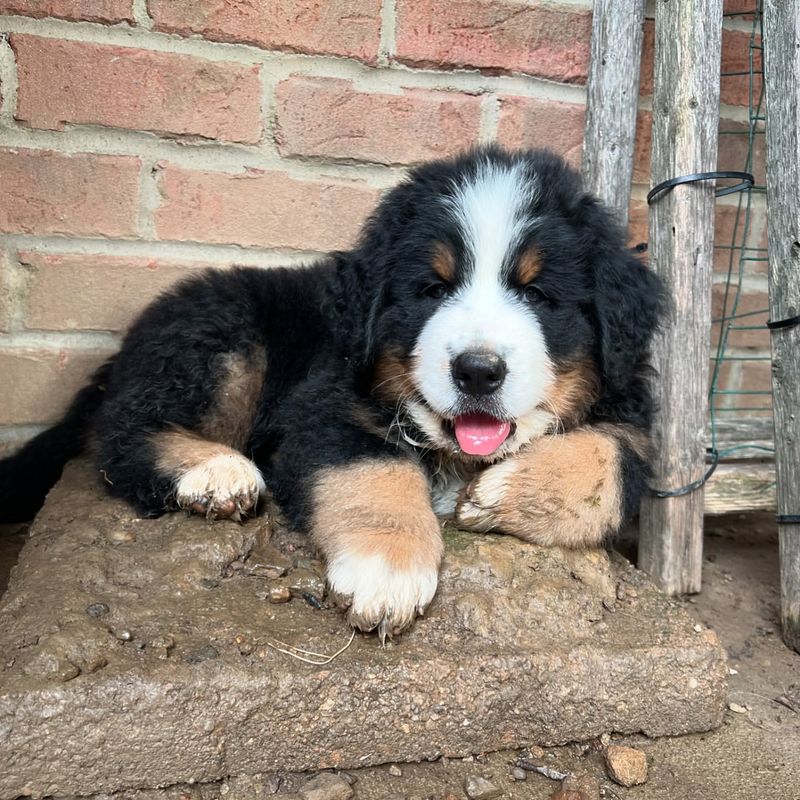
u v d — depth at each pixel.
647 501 0.66
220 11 0.67
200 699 0.41
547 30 0.73
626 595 0.53
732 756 0.47
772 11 0.58
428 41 0.71
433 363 0.52
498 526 0.54
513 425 0.56
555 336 0.54
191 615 0.45
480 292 0.53
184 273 0.72
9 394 0.71
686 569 0.66
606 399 0.59
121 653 0.42
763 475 0.72
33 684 0.39
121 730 0.40
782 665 0.58
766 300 0.84
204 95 0.69
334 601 0.47
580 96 0.75
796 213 0.57
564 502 0.53
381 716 0.43
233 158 0.71
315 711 0.42
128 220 0.70
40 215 0.68
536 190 0.56
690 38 0.61
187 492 0.55
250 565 0.51
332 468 0.54
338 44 0.70
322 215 0.73
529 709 0.46
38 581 0.47
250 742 0.42
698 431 0.64
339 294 0.59
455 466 0.61
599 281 0.55
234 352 0.65
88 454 0.69
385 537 0.48
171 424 0.63
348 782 0.43
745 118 0.79
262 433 0.68
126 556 0.50
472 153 0.61
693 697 0.48
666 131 0.63
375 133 0.72
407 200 0.57
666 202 0.63
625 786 0.44
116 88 0.67
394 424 0.58
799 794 0.45
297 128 0.71
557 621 0.49
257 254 0.74
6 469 0.69
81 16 0.65
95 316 0.71
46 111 0.66
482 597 0.48
